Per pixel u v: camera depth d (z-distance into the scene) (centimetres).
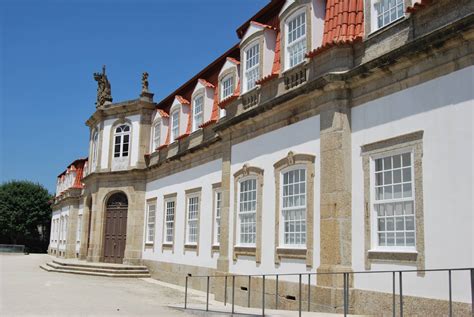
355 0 1163
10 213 5631
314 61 1239
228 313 1116
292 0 1356
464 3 895
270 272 1340
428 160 930
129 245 2703
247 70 1594
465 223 848
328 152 1144
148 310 1283
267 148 1421
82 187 3912
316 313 1045
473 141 850
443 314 868
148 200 2695
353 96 1135
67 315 1155
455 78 895
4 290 1698
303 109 1267
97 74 3162
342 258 1080
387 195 1024
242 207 1533
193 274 2038
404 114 996
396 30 1042
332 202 1111
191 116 2231
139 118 2822
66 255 3903
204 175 2044
